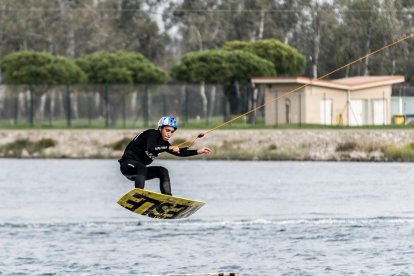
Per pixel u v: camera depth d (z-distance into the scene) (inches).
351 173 5502.0
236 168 5910.4
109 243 3400.6
